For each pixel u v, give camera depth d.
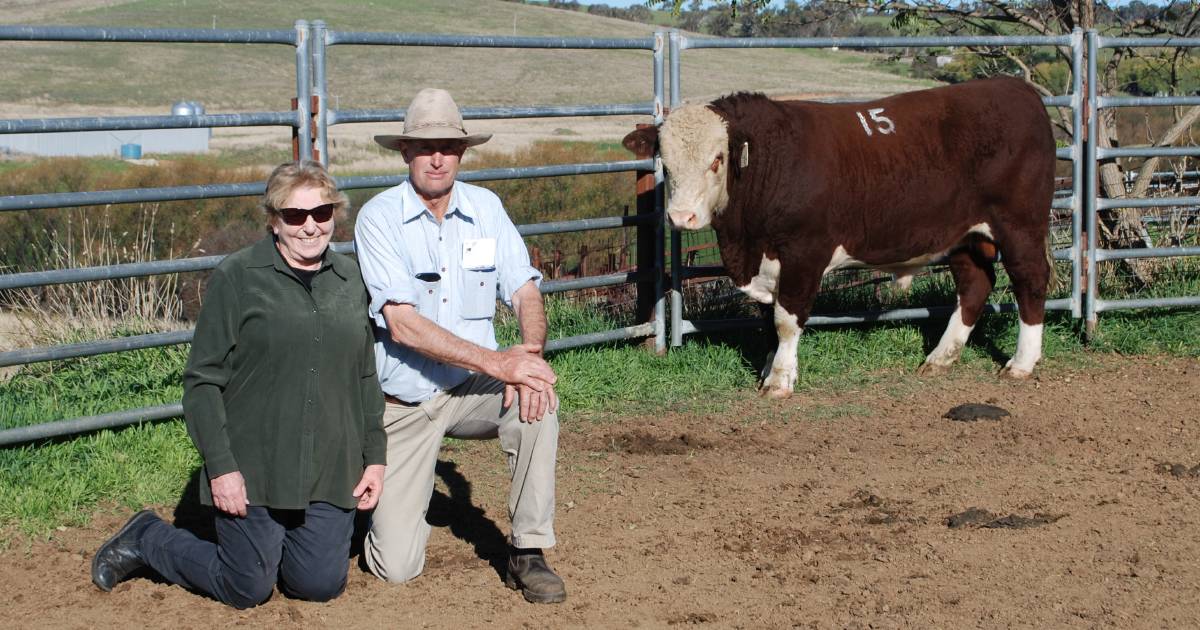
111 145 36.31
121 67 68.56
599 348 7.84
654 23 109.62
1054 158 7.57
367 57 73.25
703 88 56.38
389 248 4.02
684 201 6.68
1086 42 8.15
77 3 106.94
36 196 5.25
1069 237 10.47
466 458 5.93
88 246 8.70
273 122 5.99
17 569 4.43
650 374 7.49
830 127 7.00
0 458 5.36
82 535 4.78
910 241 7.29
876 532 4.89
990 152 7.34
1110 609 4.08
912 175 7.15
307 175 3.74
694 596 4.21
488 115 6.73
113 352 6.09
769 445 6.24
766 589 4.28
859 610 4.09
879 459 5.98
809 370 7.70
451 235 4.19
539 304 4.27
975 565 4.50
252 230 11.97
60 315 7.84
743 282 7.21
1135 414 6.80
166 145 37.31
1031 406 7.00
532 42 6.85
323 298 3.86
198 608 4.08
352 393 3.96
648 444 6.23
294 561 4.03
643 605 4.13
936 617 4.02
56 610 4.06
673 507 5.22
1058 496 5.36
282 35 5.96
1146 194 11.07
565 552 4.65
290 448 3.83
